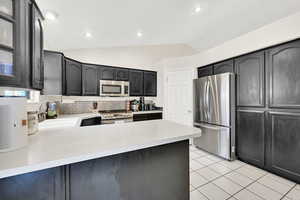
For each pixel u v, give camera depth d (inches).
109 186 38.8
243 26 99.5
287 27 68.9
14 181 29.5
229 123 95.9
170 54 149.2
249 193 65.4
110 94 137.8
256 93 84.9
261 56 82.3
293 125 70.1
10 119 30.6
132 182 42.0
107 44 123.6
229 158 96.7
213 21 96.4
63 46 112.1
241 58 92.6
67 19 75.8
